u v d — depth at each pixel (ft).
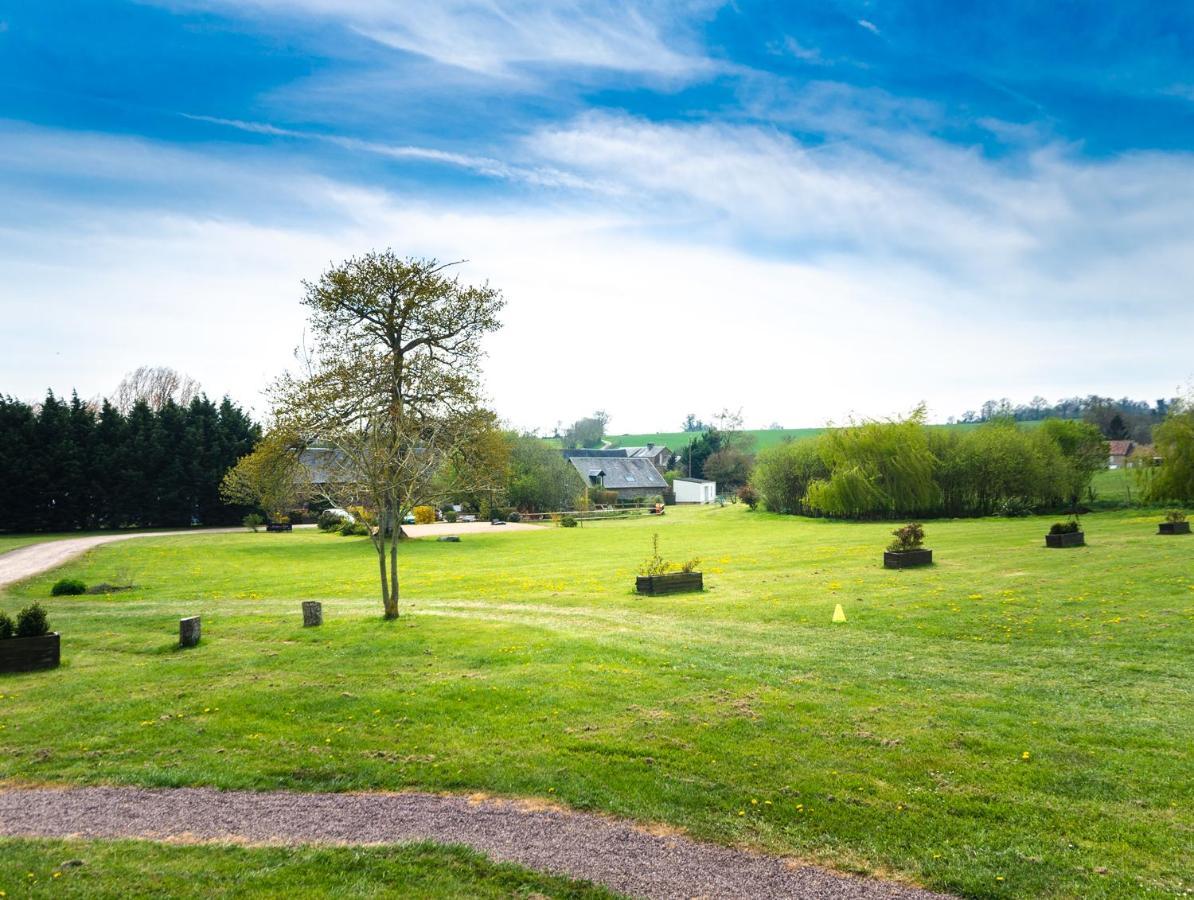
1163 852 21.68
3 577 92.27
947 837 22.86
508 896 19.86
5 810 25.64
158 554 126.41
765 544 126.93
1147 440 355.97
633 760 29.01
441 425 78.64
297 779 28.14
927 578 75.20
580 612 62.03
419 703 36.24
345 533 171.53
